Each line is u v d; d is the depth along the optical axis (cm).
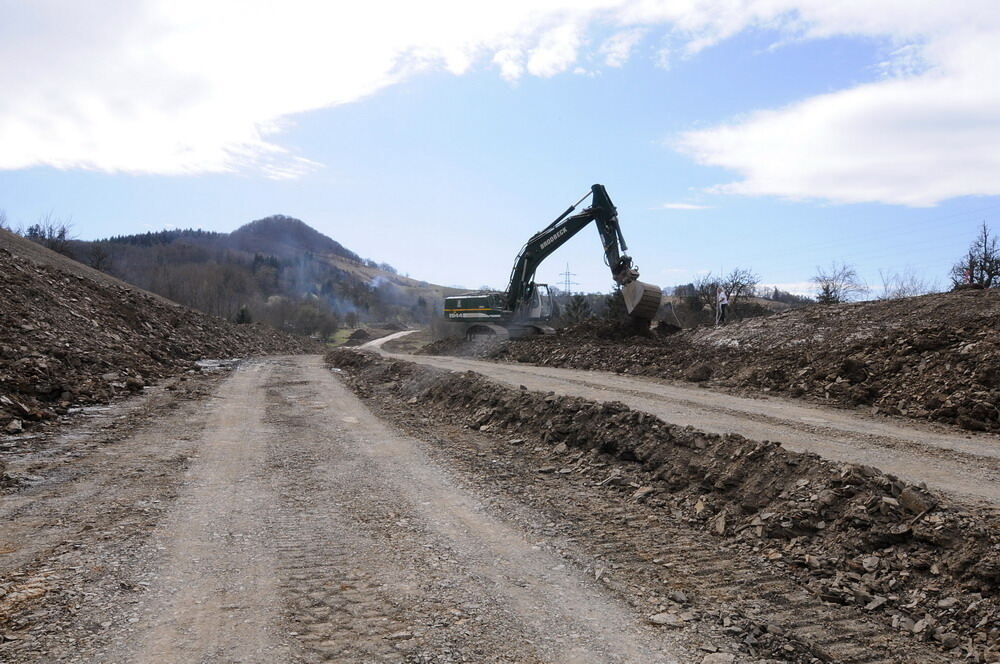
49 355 1845
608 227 2927
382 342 8281
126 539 714
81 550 676
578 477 1042
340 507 861
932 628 523
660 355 2261
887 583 593
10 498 866
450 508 868
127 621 515
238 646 477
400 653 474
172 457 1132
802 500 748
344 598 575
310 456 1172
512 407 1485
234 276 11619
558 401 1357
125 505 844
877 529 654
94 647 470
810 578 632
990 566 549
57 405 1536
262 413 1652
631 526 805
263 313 10288
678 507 864
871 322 1962
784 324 2273
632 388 1750
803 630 532
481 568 657
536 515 846
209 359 3322
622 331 2755
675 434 1027
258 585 598
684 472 936
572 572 652
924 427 1221
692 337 2611
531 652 483
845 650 501
